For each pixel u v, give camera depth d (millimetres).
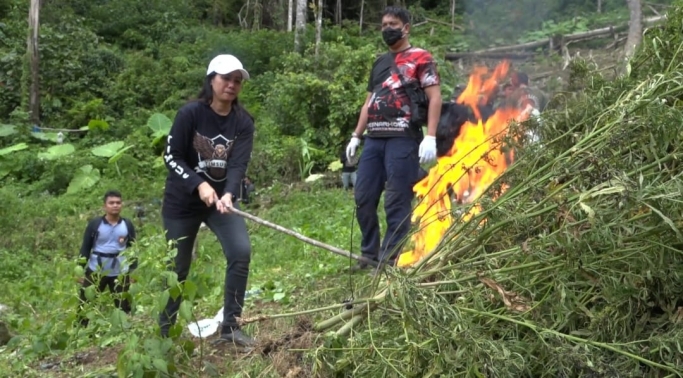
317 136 15125
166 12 26734
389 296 3590
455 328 3316
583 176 3557
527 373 3449
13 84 20531
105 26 26062
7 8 24703
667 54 4270
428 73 5715
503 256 3645
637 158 3672
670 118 3457
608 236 3221
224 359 4367
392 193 5688
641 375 3320
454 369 3322
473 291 3596
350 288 4262
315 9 18484
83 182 15242
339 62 16234
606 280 3393
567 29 18203
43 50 21031
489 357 3211
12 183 16000
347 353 3742
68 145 17031
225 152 4723
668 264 3340
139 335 4031
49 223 12945
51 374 4715
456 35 21531
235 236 4684
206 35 24859
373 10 28297
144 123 19172
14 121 18781
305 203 12094
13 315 6918
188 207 4703
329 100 15102
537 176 3822
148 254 4086
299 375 3799
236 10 29344
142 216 13250
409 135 5738
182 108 4680
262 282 7004
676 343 3209
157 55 24453
